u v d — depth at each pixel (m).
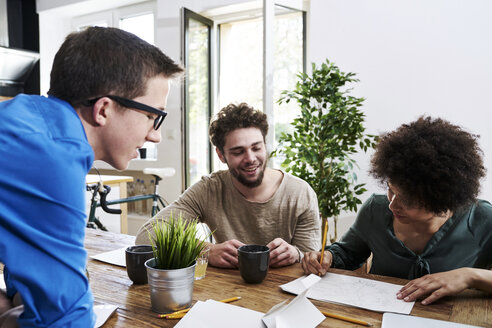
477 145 0.99
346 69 3.02
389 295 0.87
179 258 0.79
